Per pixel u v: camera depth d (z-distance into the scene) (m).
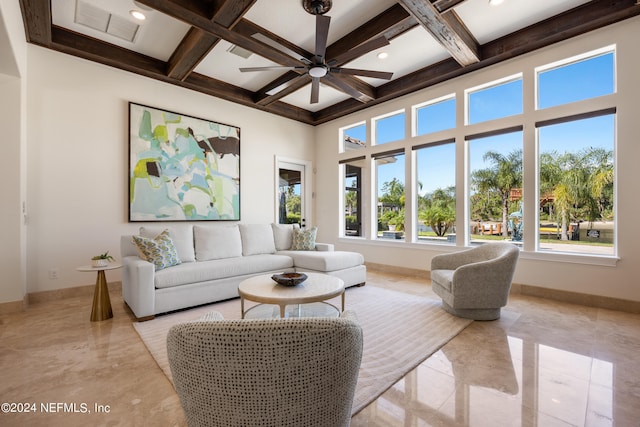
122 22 3.15
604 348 2.15
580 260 3.19
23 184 3.03
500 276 2.64
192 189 4.42
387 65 4.11
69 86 3.45
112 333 2.42
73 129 3.47
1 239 2.82
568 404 1.52
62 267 3.39
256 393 0.79
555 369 1.87
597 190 3.18
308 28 3.25
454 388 1.68
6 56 2.56
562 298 3.30
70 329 2.50
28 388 1.67
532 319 2.75
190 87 4.38
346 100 5.41
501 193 3.87
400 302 3.27
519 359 2.00
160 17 3.06
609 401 1.55
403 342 2.26
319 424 0.88
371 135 5.30
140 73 3.92
